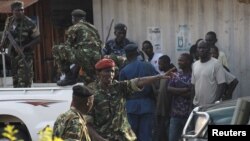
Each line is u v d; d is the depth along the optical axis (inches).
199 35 926.4
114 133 545.3
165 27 943.7
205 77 705.0
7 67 745.6
